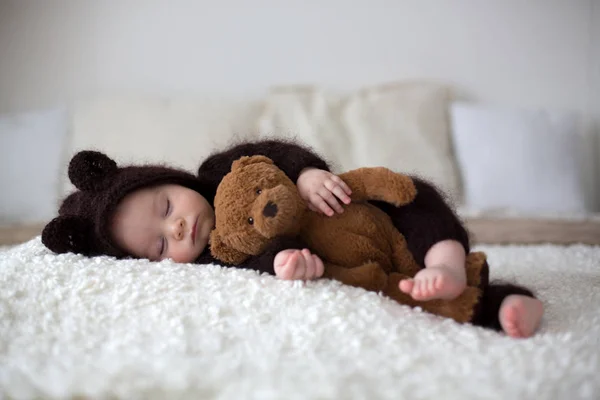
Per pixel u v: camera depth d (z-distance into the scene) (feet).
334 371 2.15
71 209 3.63
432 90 8.82
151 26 9.01
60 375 2.15
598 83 9.39
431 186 3.32
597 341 2.52
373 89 9.00
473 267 2.96
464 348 2.44
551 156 8.25
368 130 8.29
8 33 8.80
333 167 4.19
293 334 2.49
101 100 8.40
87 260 3.12
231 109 8.31
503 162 8.20
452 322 2.72
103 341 2.51
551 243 5.75
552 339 2.55
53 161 8.01
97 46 8.93
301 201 3.15
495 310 2.80
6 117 8.26
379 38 9.33
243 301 2.71
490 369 2.23
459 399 2.02
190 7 9.05
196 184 3.65
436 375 2.18
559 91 9.48
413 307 2.92
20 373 2.21
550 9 9.37
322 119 8.29
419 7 9.30
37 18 8.80
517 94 9.45
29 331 2.59
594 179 9.53
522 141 8.29
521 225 6.66
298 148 3.54
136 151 7.82
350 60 9.34
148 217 3.35
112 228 3.35
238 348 2.42
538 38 9.41
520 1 9.34
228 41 9.18
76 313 2.67
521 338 2.63
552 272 4.00
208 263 3.31
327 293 2.77
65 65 8.89
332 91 9.36
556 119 8.56
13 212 7.82
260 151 3.56
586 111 9.50
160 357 2.30
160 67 9.07
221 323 2.59
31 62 8.85
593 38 9.39
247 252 3.13
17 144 8.02
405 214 3.18
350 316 2.60
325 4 9.25
